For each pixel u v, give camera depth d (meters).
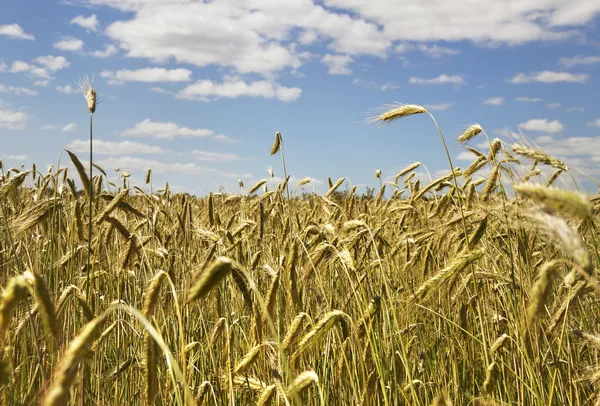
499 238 1.35
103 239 1.51
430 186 1.63
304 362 1.21
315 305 1.44
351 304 1.25
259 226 1.62
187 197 1.74
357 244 1.29
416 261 1.41
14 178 1.26
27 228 1.25
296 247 1.10
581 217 0.74
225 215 2.27
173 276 1.31
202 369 1.25
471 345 1.36
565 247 0.76
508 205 1.14
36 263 1.35
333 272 1.40
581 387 1.20
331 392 1.21
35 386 1.17
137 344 1.31
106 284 1.50
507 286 1.22
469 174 1.43
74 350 0.67
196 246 1.75
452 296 1.38
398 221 1.90
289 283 1.10
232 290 1.38
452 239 1.46
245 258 1.49
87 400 1.13
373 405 1.05
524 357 1.10
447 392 1.10
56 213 1.30
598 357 1.18
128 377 1.28
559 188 0.75
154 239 1.50
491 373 1.06
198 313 1.46
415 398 0.98
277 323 1.20
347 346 1.16
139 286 1.50
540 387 1.08
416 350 1.33
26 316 1.05
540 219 0.76
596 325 1.30
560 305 1.14
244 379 1.08
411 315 1.34
